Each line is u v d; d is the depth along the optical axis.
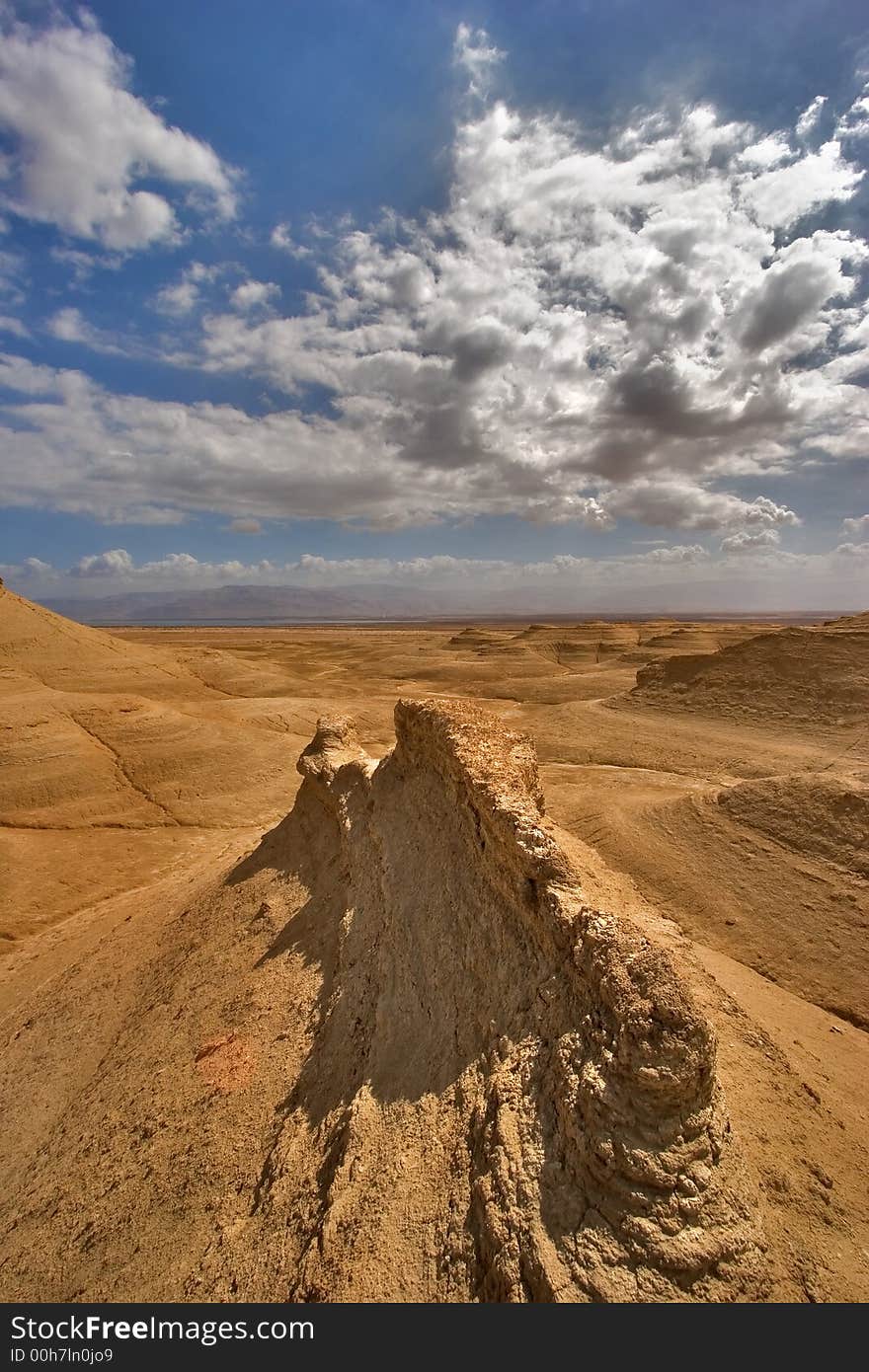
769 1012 11.97
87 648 51.50
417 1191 6.45
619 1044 5.88
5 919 21.38
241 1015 11.53
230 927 15.42
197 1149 8.88
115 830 28.94
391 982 9.73
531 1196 5.59
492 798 9.83
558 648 94.88
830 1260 5.67
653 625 131.62
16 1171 10.49
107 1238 8.10
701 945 15.64
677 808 21.53
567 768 31.59
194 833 28.81
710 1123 5.71
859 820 17.97
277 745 37.53
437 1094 7.51
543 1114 6.17
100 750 34.34
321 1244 6.34
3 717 34.47
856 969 14.34
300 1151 7.91
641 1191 5.29
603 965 6.51
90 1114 10.93
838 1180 6.90
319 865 15.96
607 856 19.95
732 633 95.56
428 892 10.72
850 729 30.95
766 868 17.92
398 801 13.71
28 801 29.91
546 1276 5.00
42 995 16.17
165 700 47.25
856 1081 9.95
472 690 62.03
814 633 37.31
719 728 34.78
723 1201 5.35
